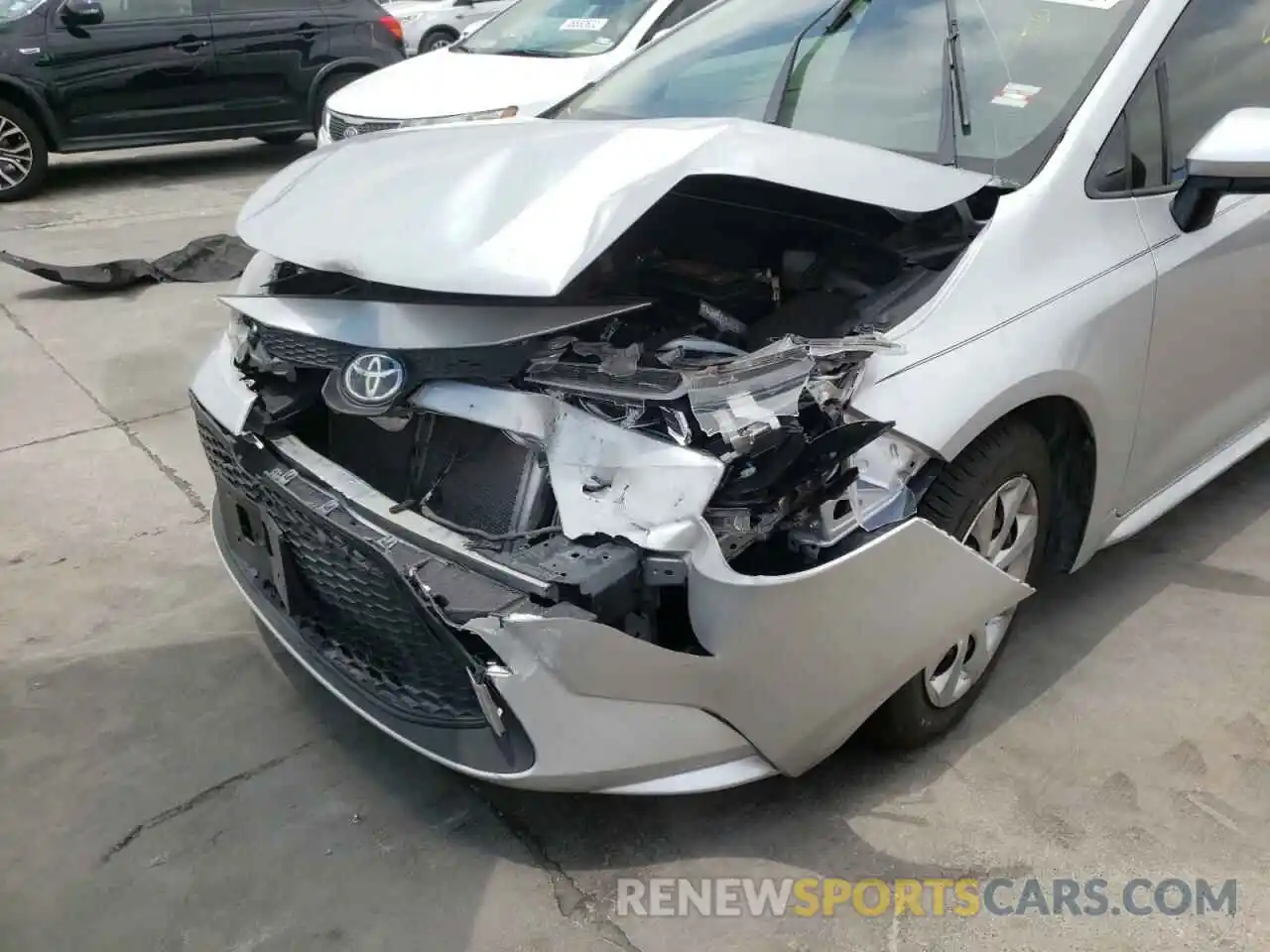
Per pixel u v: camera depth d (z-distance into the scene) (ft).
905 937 6.49
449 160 7.30
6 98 24.41
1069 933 6.52
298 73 27.76
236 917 6.64
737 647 6.07
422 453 6.83
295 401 7.35
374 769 7.85
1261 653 9.07
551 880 6.89
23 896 6.79
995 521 7.57
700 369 6.24
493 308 6.52
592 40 18.89
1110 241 7.91
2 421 13.44
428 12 44.32
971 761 7.88
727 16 10.87
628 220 6.30
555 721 5.94
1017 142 8.09
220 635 9.39
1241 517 11.21
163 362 15.39
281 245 7.14
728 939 6.48
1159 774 7.77
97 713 8.41
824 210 8.12
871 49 9.32
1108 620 9.52
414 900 6.75
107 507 11.50
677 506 5.79
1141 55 8.43
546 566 5.79
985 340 7.00
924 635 6.92
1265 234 9.13
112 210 24.08
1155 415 8.63
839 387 6.28
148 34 25.57
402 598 6.17
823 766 7.82
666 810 7.45
